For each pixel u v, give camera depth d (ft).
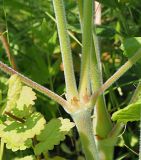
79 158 1.83
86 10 1.31
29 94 1.29
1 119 1.37
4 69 1.27
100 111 1.46
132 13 2.08
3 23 2.06
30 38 2.14
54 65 1.94
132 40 1.42
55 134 1.27
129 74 1.86
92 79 1.46
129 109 1.15
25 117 1.28
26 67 1.99
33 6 2.19
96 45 1.47
